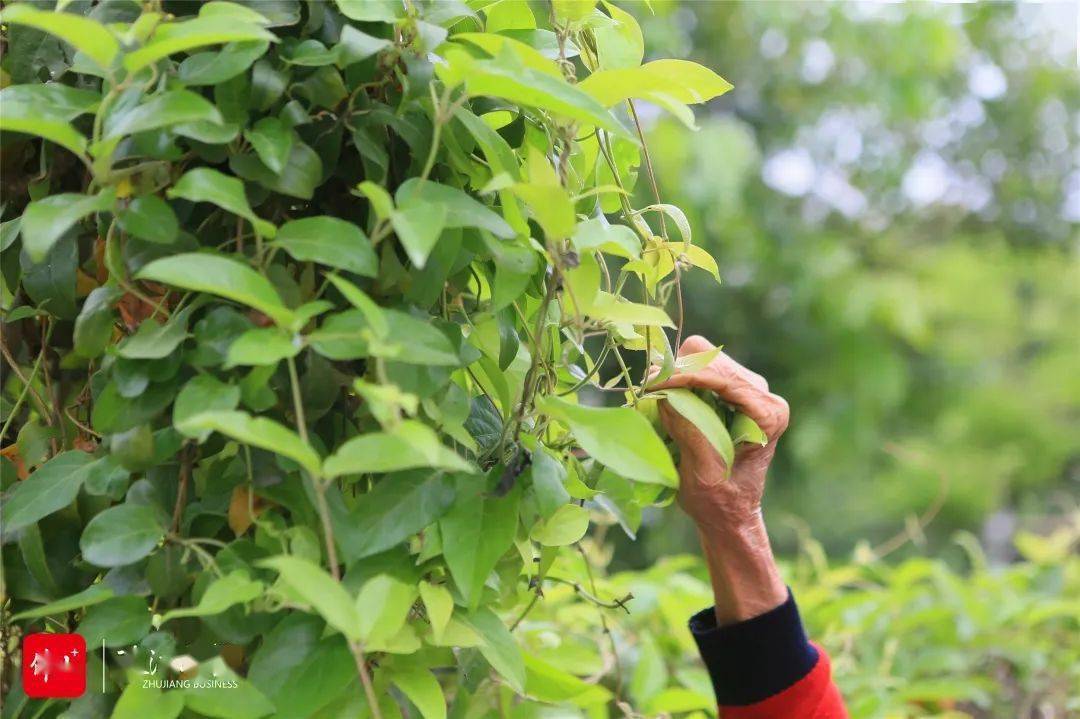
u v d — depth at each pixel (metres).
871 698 1.40
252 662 0.71
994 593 1.81
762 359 5.51
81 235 0.80
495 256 0.72
